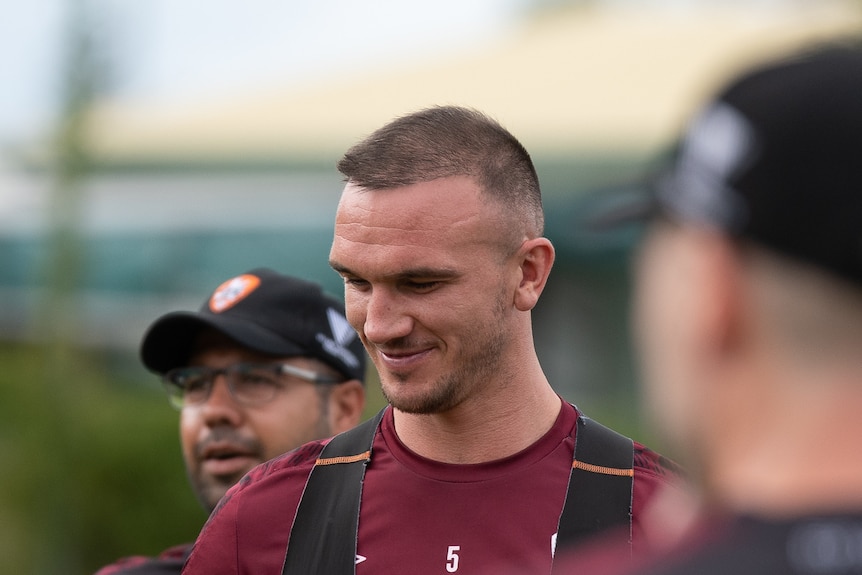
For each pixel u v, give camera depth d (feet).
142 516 72.59
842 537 9.58
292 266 98.63
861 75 9.66
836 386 9.73
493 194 22.03
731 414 10.21
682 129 10.77
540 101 111.75
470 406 22.79
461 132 22.20
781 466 9.92
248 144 109.19
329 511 23.43
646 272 11.02
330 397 30.17
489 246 21.97
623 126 99.14
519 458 23.00
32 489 74.59
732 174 9.93
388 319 21.71
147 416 74.28
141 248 102.17
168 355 30.32
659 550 10.67
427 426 23.24
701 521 10.46
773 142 9.72
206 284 99.96
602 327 94.48
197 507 72.02
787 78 9.89
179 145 110.52
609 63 123.44
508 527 22.36
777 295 9.79
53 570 73.31
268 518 23.85
